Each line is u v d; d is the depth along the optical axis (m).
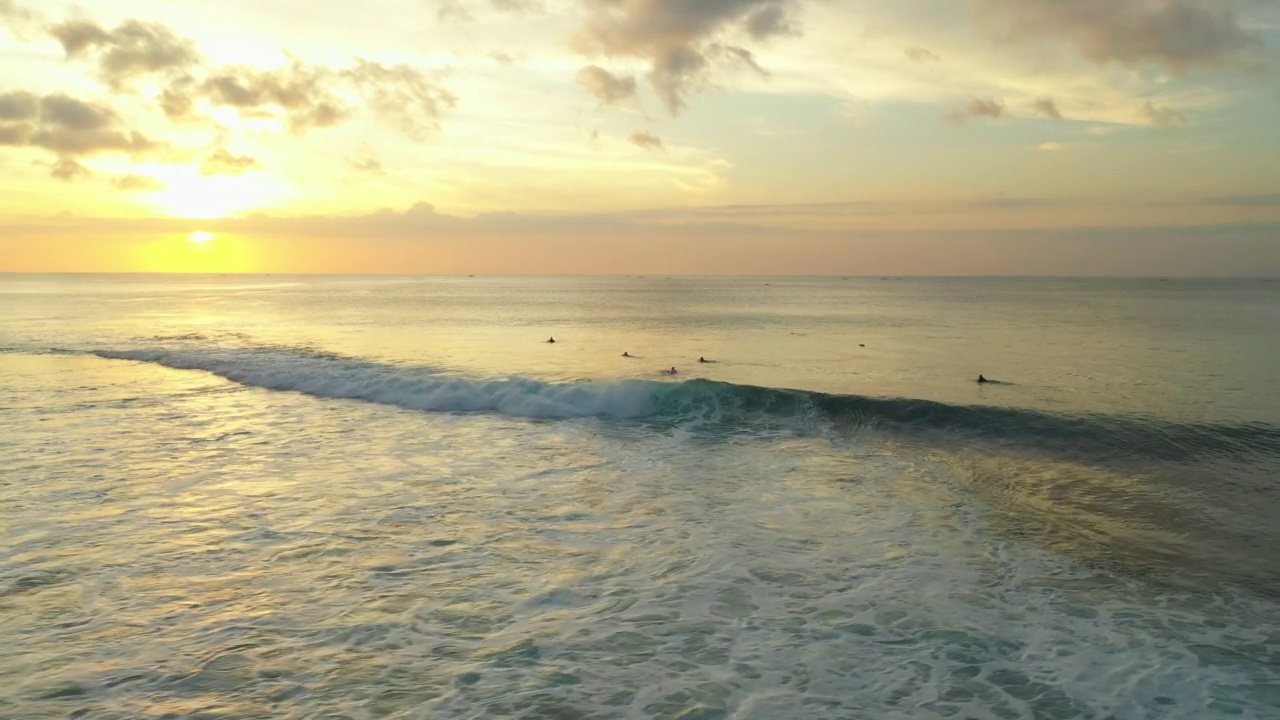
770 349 30.92
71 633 6.88
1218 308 66.00
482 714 5.63
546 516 10.57
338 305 68.75
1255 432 15.01
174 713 5.57
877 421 17.03
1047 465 13.45
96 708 5.63
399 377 21.55
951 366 25.34
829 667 6.43
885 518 10.52
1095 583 8.27
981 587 8.16
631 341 34.12
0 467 12.87
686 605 7.68
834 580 8.34
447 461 13.70
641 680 6.17
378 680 6.12
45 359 27.80
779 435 16.06
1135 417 16.23
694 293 116.75
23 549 9.04
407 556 8.98
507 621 7.27
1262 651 6.72
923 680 6.23
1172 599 7.86
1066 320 49.09
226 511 10.62
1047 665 6.48
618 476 12.73
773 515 10.64
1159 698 5.95
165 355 27.72
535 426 16.91
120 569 8.45
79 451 14.08
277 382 22.33
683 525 10.20
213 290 117.38
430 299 84.88
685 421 17.39
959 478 12.64
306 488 11.84
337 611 7.44
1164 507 11.00
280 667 6.31
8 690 5.87
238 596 7.77
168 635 6.87
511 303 75.25
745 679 6.21
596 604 7.69
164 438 15.27
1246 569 8.66
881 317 52.78
